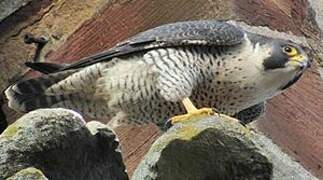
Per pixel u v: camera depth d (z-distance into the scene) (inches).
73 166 306.2
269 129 502.6
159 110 422.6
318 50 582.2
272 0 575.5
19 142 295.9
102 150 313.9
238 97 434.6
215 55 429.1
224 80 429.1
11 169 293.3
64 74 430.0
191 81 419.5
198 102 430.9
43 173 296.5
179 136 318.0
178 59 421.4
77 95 432.5
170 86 415.2
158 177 318.0
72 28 586.6
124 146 518.6
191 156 319.6
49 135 299.6
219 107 436.1
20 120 299.6
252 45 435.5
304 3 594.6
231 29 434.6
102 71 427.8
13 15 598.5
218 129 319.0
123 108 426.6
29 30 595.2
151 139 513.0
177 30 428.5
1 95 577.0
